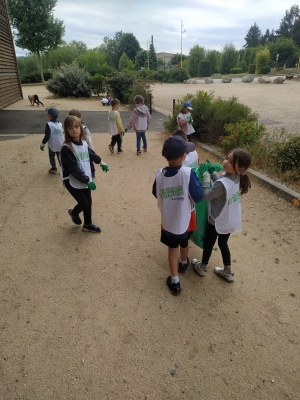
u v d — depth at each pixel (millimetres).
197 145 8258
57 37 36625
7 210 4480
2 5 16500
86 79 21797
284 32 94938
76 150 3359
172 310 2729
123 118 13109
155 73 42781
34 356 2260
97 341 2398
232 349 2377
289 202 4816
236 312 2732
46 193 5105
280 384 2129
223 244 2955
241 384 2119
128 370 2182
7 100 16203
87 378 2117
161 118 13211
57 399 1980
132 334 2471
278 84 33250
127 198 5020
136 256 3477
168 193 2611
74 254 3482
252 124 7258
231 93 23688
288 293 2977
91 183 3428
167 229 2711
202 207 2920
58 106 16531
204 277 3176
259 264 3400
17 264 3283
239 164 2570
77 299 2822
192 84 38188
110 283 3039
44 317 2609
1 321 2557
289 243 3791
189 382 2119
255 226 4188
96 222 4215
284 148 5871
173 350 2348
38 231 3945
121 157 7336
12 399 1969
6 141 8586
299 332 2543
